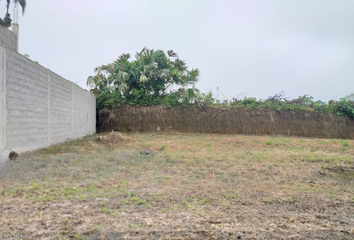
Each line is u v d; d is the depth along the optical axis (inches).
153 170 241.8
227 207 148.5
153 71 730.8
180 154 318.7
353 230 123.6
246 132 752.3
